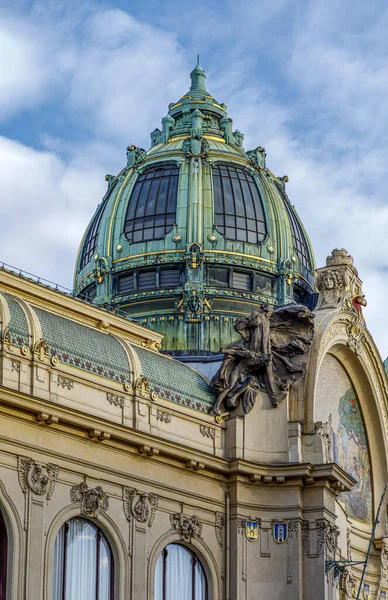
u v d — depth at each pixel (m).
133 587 49.03
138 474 50.16
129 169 69.62
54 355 47.66
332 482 55.25
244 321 56.41
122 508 49.38
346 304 59.59
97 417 47.91
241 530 53.75
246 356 55.72
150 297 65.31
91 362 49.31
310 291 69.62
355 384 62.72
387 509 64.62
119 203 68.19
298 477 54.38
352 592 59.69
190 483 52.50
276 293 66.88
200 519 52.66
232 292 65.38
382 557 63.81
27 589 44.84
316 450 55.31
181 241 65.88
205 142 69.25
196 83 73.94
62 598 46.62
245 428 55.00
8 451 45.25
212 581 52.56
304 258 70.44
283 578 53.81
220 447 54.41
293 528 54.22
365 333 61.38
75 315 53.94
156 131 73.50
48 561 45.91
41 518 45.91
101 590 48.25
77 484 47.62
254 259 66.44
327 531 54.56
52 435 46.91
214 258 65.56
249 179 68.94
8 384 45.44
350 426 62.81
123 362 50.97
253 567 53.81
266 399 55.75
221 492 53.91
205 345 64.25
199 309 64.50
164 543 50.81
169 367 54.22
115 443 49.16
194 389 54.41
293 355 56.75
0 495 44.88
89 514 47.88
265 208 68.12
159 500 51.00
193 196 66.81
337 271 59.81
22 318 47.03
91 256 69.19
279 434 55.34
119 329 55.75
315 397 59.03
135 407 50.47
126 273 66.50
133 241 66.88
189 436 53.06
